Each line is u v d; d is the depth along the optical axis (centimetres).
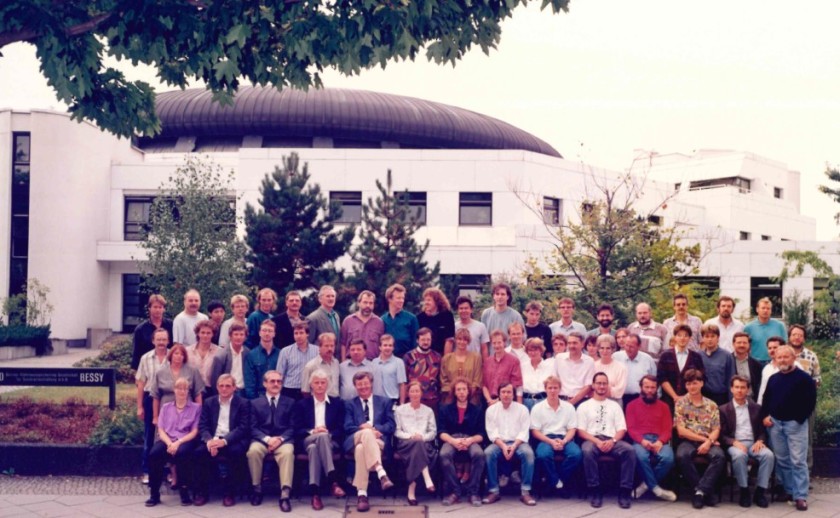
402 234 1609
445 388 930
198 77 785
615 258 1449
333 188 3167
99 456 989
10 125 3155
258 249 1619
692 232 2962
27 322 2956
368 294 979
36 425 1086
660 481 893
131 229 3541
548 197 3266
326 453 857
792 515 824
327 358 913
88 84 764
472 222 3197
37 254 3141
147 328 969
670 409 934
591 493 863
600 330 1031
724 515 821
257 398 914
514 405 906
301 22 731
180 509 833
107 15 722
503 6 774
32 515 800
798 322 1920
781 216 5225
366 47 742
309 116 4062
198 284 1825
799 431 858
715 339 934
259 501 858
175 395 901
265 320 958
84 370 1141
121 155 3656
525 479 868
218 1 704
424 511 830
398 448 887
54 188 3167
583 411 905
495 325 1054
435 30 765
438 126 4275
